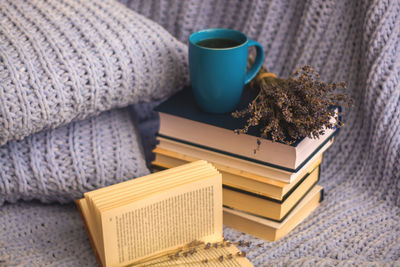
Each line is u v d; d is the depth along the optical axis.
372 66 1.13
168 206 0.98
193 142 1.09
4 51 1.02
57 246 1.05
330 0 1.18
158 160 1.14
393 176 1.13
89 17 1.10
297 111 1.00
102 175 1.10
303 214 1.12
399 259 1.01
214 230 1.03
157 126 1.34
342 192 1.15
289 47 1.26
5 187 1.07
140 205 0.96
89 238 1.04
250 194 1.05
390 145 1.12
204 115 1.08
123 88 1.09
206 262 0.98
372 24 1.13
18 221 1.09
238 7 1.30
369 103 1.14
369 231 1.07
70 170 1.08
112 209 0.94
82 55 1.05
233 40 1.10
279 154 1.02
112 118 1.16
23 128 1.02
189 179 1.00
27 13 1.09
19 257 1.01
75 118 1.08
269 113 1.01
